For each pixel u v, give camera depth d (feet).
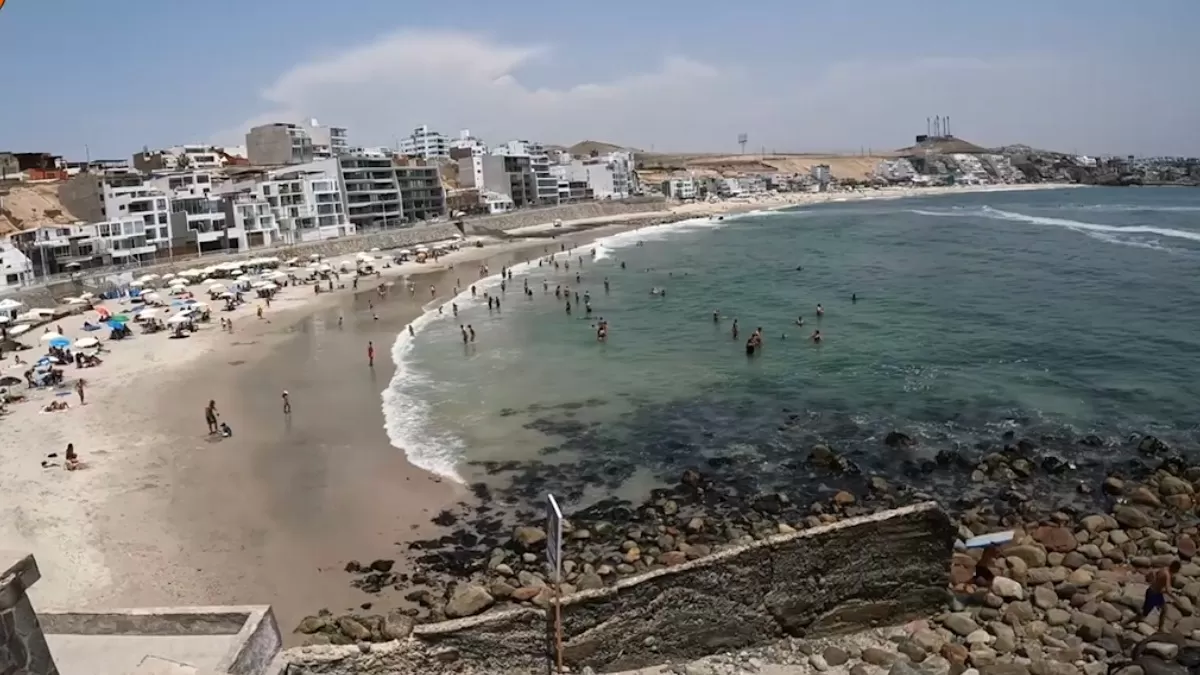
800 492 101.45
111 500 101.91
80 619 36.14
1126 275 256.93
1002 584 66.33
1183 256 295.28
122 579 81.20
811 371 156.46
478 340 195.62
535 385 152.66
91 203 337.31
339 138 613.93
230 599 77.46
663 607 52.21
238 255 336.08
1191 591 66.69
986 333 182.80
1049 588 68.13
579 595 50.19
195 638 36.09
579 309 234.17
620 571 81.25
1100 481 99.55
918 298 233.76
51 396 153.48
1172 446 109.40
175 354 188.75
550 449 118.73
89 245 293.64
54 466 114.42
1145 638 58.23
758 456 114.01
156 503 100.83
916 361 160.56
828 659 53.67
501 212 549.13
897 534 57.82
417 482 106.83
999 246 358.02
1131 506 90.58
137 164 529.86
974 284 255.09
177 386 159.74
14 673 24.09
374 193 459.73
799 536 55.21
